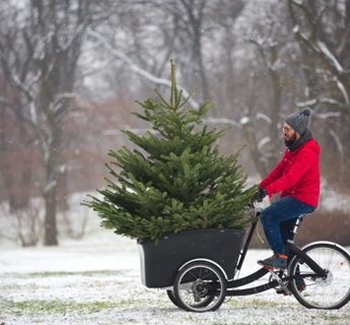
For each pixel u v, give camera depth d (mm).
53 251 59906
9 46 90625
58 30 86938
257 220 16438
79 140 89188
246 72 77625
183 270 16016
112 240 79000
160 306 17828
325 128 65875
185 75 95062
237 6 85250
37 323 15281
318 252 16234
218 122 70000
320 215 48812
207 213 16000
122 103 88875
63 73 90375
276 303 17656
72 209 91062
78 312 17031
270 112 70875
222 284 16078
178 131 16766
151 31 98062
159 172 16469
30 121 83438
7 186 87062
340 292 16266
